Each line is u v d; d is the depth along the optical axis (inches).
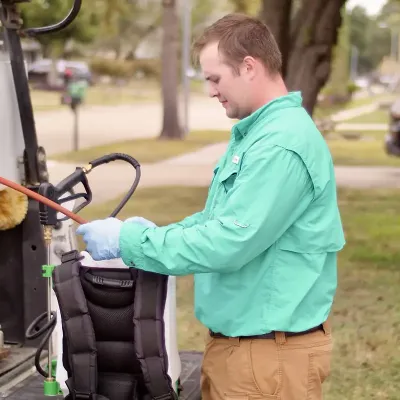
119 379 95.1
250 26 86.6
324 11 339.3
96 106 1445.6
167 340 102.1
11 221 127.3
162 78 885.2
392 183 536.7
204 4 1824.6
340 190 495.8
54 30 126.4
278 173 82.4
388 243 331.3
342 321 220.1
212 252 81.7
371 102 2078.0
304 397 89.8
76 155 671.1
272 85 88.4
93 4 742.5
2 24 126.0
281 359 88.6
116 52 1886.1
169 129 886.4
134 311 90.8
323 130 846.5
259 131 85.7
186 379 121.1
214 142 872.9
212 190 95.7
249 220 81.7
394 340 203.3
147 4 1455.5
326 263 90.4
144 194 462.9
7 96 127.3
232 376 90.4
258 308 87.6
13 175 128.2
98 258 85.0
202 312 92.4
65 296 91.0
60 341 104.3
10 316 133.0
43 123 1059.9
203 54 88.3
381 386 172.6
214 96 89.7
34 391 114.9
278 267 86.9
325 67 344.5
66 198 103.2
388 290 254.2
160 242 82.5
